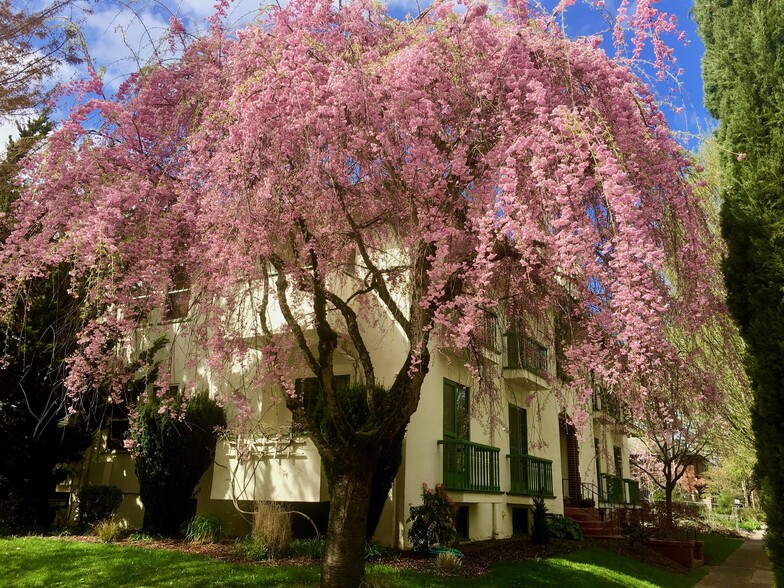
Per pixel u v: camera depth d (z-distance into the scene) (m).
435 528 9.21
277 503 9.73
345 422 6.35
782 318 5.00
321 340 6.91
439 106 5.92
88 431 10.82
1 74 7.68
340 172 5.71
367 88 5.39
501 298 6.63
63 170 5.77
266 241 5.71
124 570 7.15
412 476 9.99
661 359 5.01
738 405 8.42
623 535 14.97
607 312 4.93
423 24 5.98
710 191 5.95
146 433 9.98
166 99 6.80
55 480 11.12
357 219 6.64
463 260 5.81
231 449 10.38
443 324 5.76
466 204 5.86
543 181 4.52
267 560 8.04
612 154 4.66
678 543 14.55
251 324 7.35
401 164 5.76
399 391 6.34
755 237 5.38
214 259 5.67
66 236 5.53
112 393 6.83
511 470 13.32
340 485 6.20
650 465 17.11
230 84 6.14
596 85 5.51
